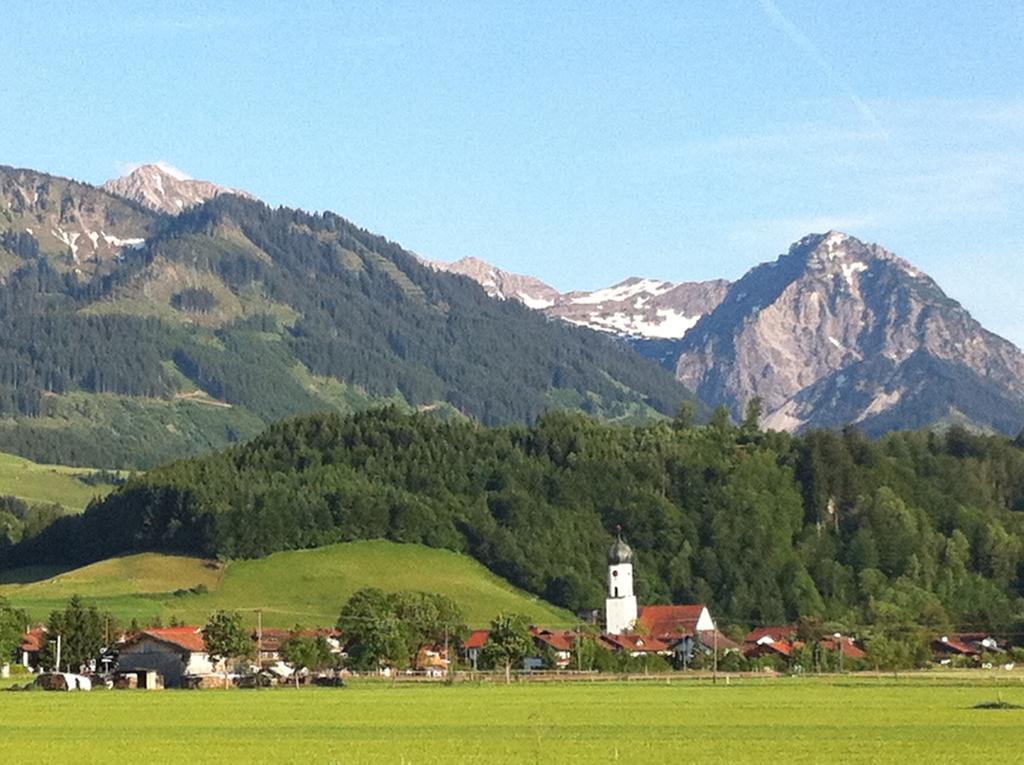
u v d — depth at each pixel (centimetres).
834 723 14288
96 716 15912
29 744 12331
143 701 19175
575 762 10694
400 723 14538
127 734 13375
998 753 11219
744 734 13000
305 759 11019
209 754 11444
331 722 14750
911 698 19062
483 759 10919
